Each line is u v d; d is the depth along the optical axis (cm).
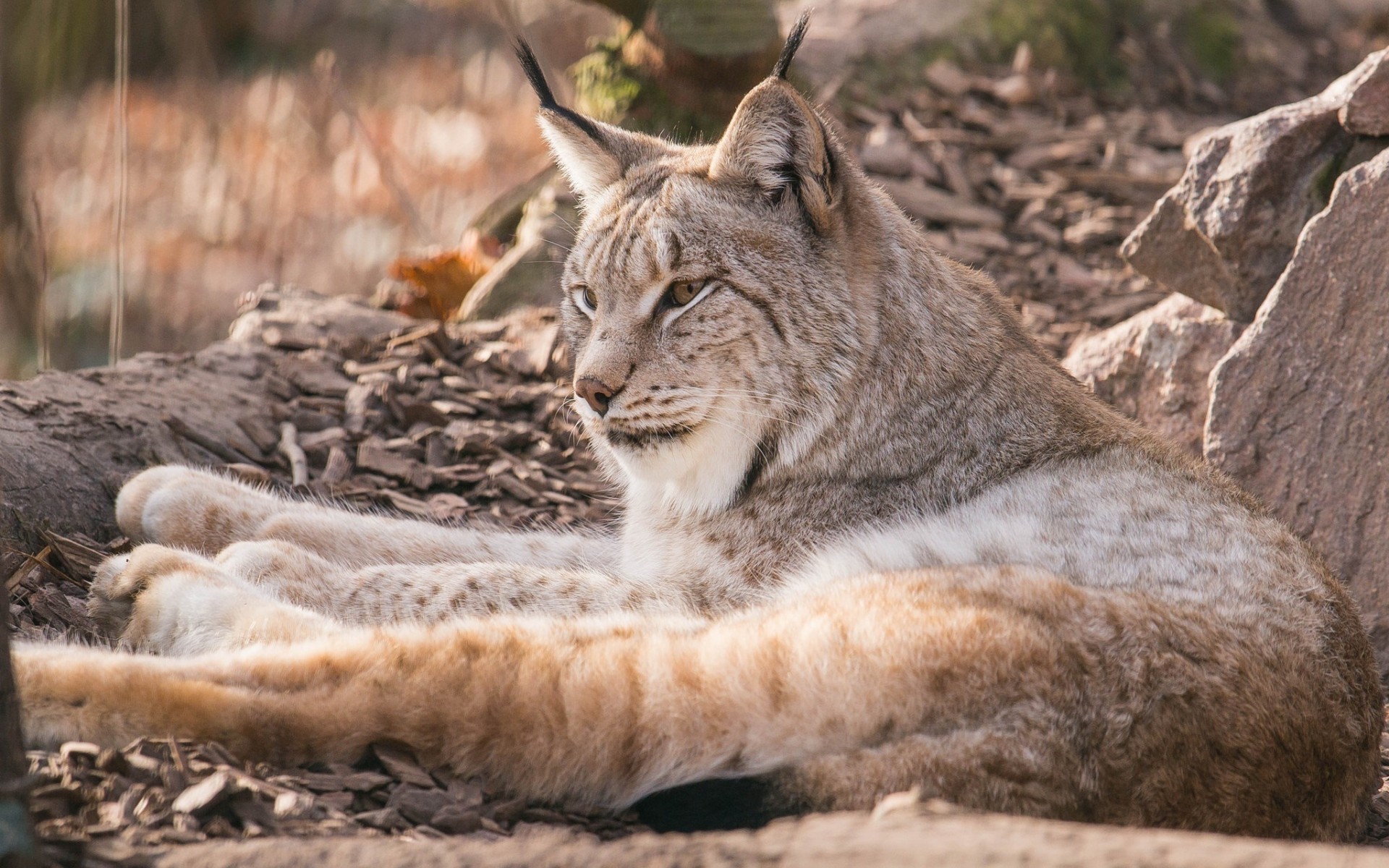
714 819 561
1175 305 1095
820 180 788
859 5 1858
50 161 2361
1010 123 1712
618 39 1572
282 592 770
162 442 985
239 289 2081
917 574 623
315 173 2502
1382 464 892
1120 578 673
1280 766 574
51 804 504
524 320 1297
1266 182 998
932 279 841
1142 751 552
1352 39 1994
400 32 3081
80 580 825
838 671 562
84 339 1902
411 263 1455
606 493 1077
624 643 593
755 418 805
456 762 583
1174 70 1873
